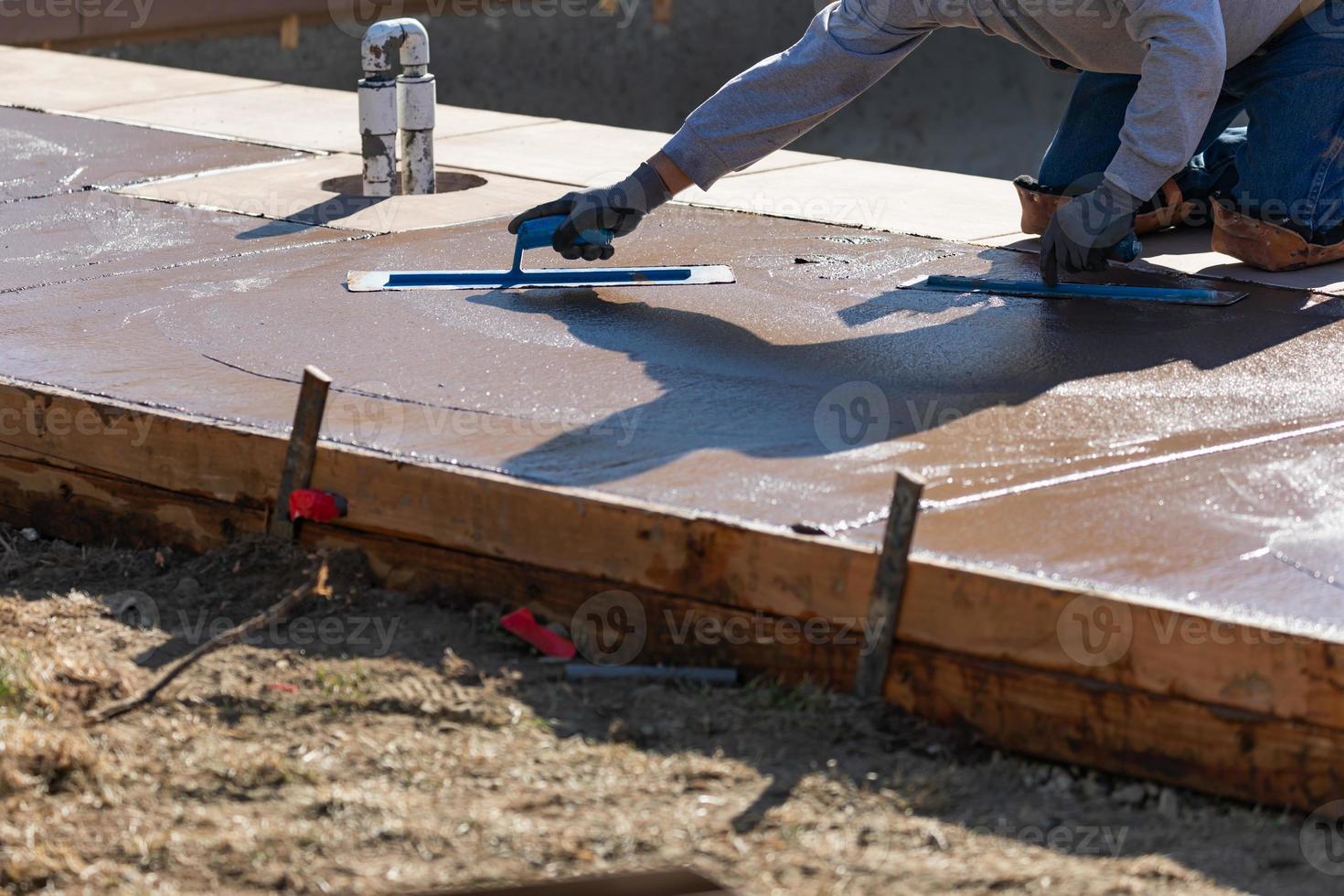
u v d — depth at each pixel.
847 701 3.48
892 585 3.41
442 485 3.90
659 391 4.59
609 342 5.05
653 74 18.47
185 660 3.60
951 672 3.41
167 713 3.41
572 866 2.87
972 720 3.42
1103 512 3.76
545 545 3.80
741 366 4.82
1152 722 3.25
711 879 2.83
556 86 17.98
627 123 18.38
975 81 19.59
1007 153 18.72
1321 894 2.86
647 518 3.65
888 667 3.47
